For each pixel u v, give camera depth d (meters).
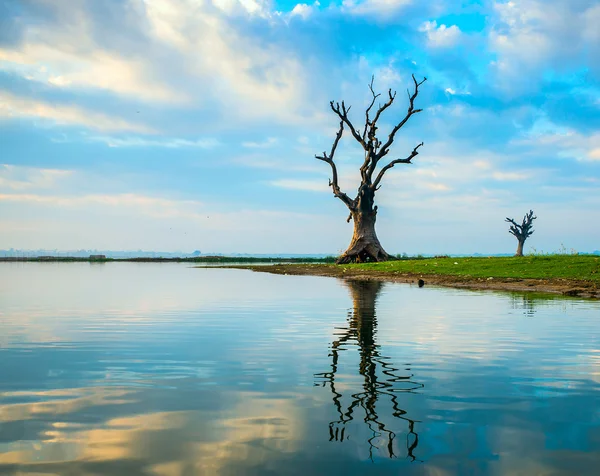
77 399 6.35
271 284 29.75
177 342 10.34
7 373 7.73
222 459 4.57
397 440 5.00
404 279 33.78
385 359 8.71
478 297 20.52
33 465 4.45
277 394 6.57
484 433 5.19
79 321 13.52
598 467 4.41
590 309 16.12
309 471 4.34
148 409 5.95
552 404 6.14
